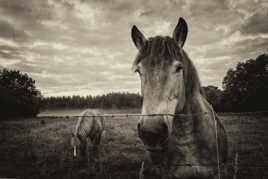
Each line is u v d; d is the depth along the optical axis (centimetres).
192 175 210
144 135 159
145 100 172
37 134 659
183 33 210
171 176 222
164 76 174
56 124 988
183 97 200
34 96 3628
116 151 520
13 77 3588
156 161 221
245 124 805
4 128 523
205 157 214
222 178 240
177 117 207
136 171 386
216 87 2156
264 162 400
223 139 261
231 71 3044
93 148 562
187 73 213
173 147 217
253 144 557
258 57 2944
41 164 417
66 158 464
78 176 371
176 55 185
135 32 226
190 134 210
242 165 388
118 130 870
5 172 372
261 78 2658
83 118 561
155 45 188
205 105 250
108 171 387
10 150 491
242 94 2539
